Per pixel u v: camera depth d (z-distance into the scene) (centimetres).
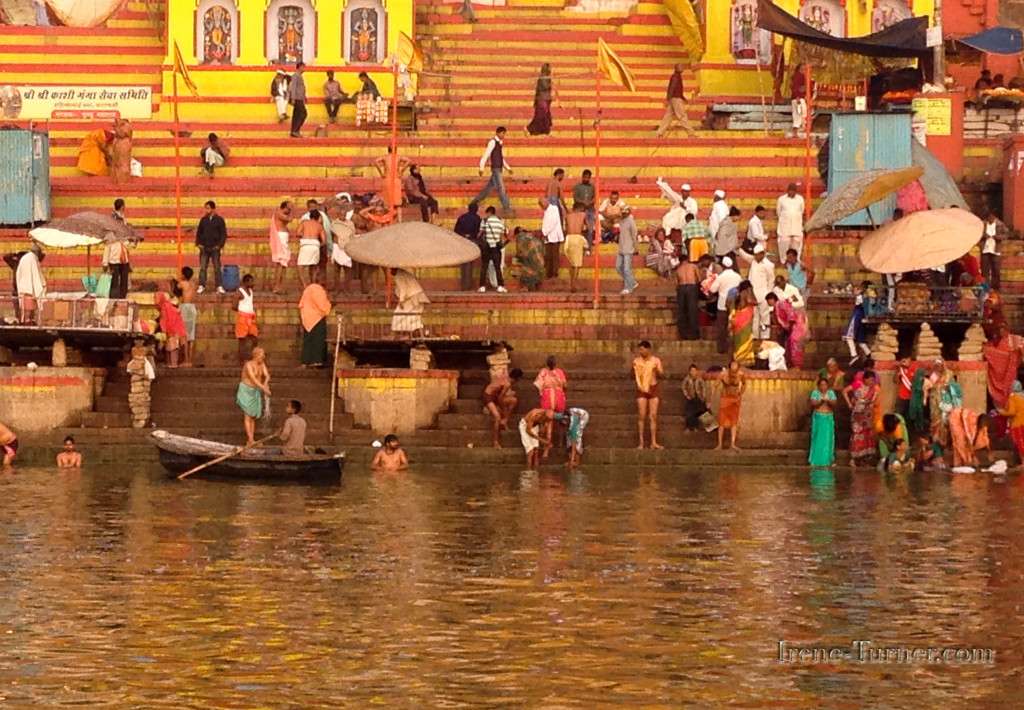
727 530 2617
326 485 3133
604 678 1745
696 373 3566
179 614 2003
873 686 1728
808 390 3591
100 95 4969
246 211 4444
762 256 3741
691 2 5238
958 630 1953
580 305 3925
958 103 4650
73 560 2330
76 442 3538
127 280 3956
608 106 5112
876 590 2161
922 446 3488
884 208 4309
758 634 1928
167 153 4650
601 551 2425
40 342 3716
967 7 5447
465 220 4144
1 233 4303
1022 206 4441
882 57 4834
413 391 3594
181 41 5222
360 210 4178
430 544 2473
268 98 5150
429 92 5144
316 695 1681
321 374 3697
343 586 2166
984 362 3600
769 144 4659
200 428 3581
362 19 5275
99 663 1788
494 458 3506
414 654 1830
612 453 3503
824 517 2759
